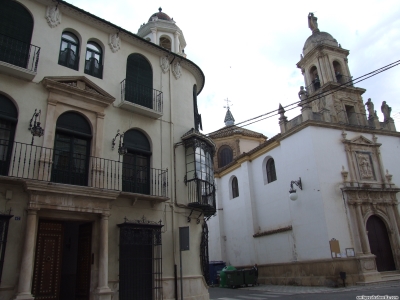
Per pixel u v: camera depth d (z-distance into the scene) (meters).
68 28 12.63
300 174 21.16
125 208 12.04
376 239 20.33
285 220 22.36
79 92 11.80
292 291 17.23
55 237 10.91
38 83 11.12
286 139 22.70
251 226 25.22
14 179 9.34
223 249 28.56
